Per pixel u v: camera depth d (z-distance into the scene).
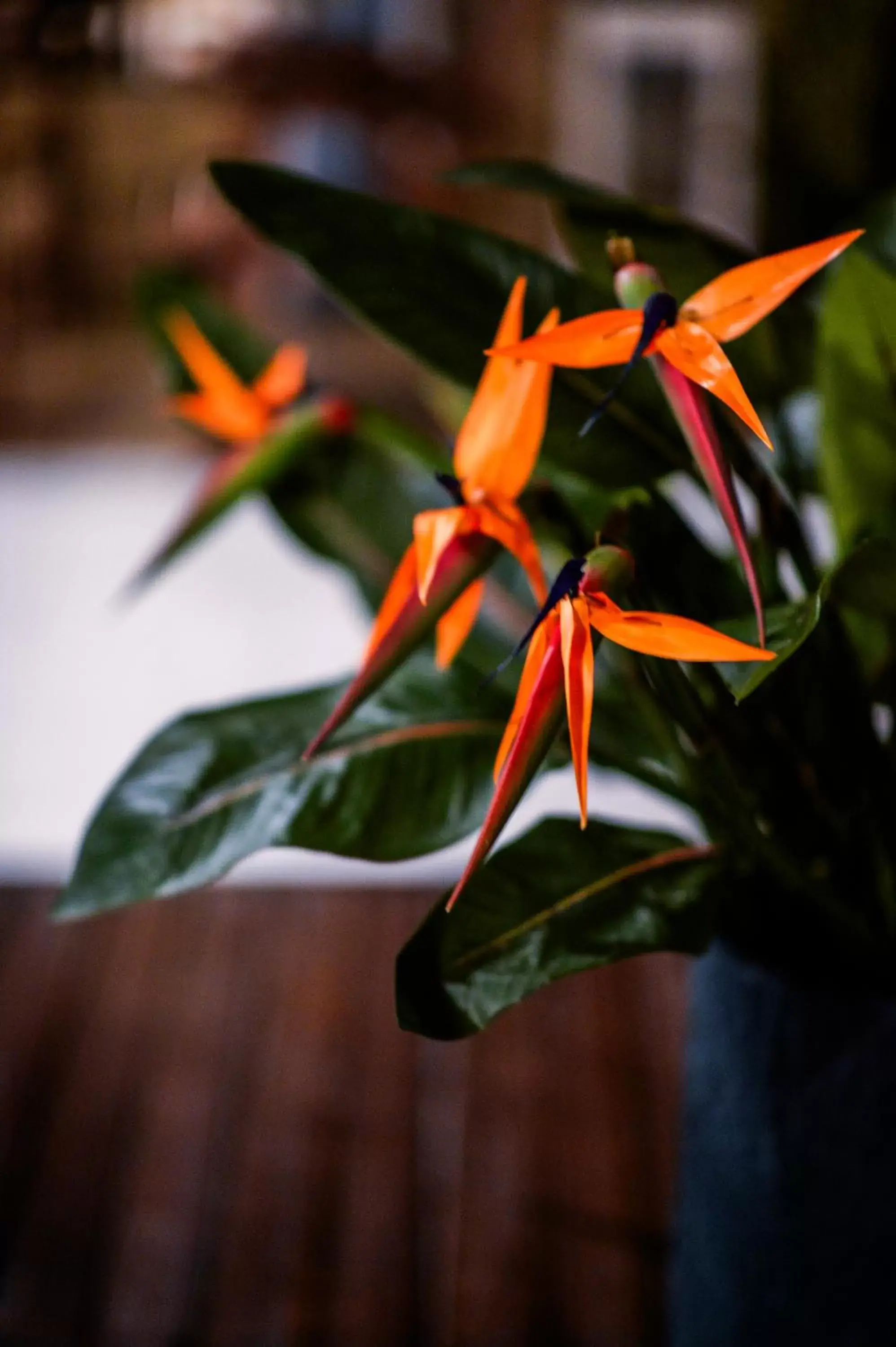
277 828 1.30
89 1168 1.75
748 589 1.30
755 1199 1.34
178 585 4.17
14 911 2.35
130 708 3.41
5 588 4.05
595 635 1.12
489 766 1.34
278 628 3.88
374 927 2.29
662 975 2.15
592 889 1.26
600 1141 1.80
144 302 1.80
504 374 1.21
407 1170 1.75
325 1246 1.65
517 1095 1.88
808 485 1.54
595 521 1.42
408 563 1.21
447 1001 1.20
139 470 5.01
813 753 1.29
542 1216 1.68
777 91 4.29
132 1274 1.62
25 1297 1.60
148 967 2.17
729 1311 1.38
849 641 1.28
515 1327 1.57
